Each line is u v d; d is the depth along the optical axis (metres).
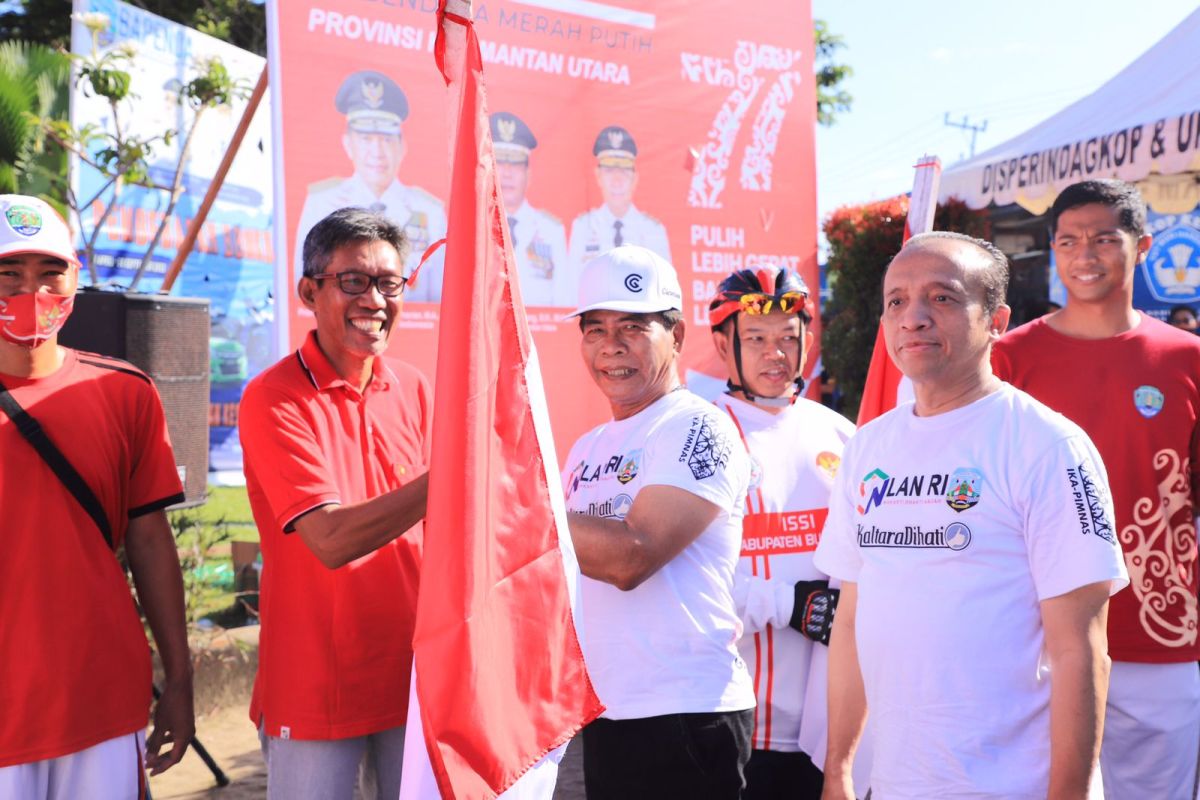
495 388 1.66
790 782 2.81
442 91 4.41
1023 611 1.87
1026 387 3.04
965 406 1.98
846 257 7.65
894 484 2.01
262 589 2.43
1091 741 1.78
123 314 4.20
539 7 4.70
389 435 2.50
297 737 2.30
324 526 2.18
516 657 1.65
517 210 4.67
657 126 5.09
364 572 2.34
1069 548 1.80
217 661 5.34
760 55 5.42
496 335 1.67
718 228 5.30
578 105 4.84
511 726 1.63
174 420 4.40
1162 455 2.88
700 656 2.21
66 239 2.31
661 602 2.21
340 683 2.31
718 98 5.28
